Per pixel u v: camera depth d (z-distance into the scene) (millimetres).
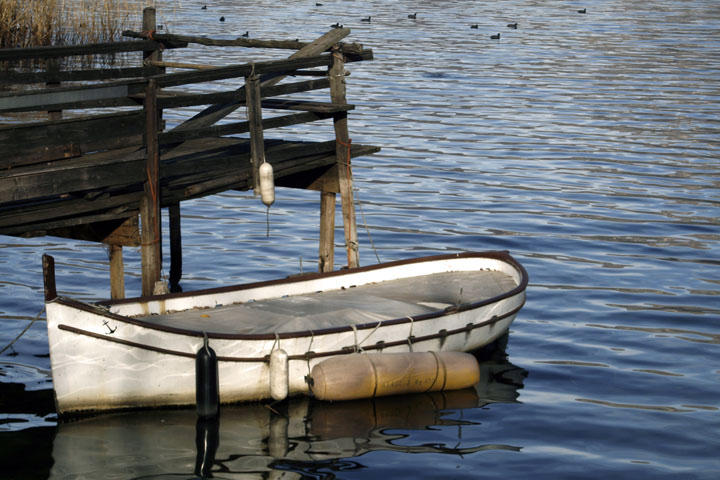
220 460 10500
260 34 55656
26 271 17844
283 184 16672
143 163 12719
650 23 69188
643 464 10734
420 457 10758
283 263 19141
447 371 12523
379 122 34094
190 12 66562
